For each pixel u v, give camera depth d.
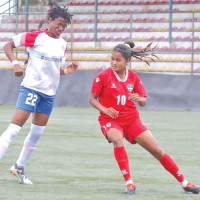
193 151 27.77
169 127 39.75
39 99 17.70
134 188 16.41
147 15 72.56
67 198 15.20
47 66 17.56
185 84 56.84
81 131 36.53
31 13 72.44
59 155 25.61
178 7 74.00
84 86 59.66
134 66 69.12
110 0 78.00
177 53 68.62
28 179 18.22
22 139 31.80
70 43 72.25
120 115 16.91
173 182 18.97
